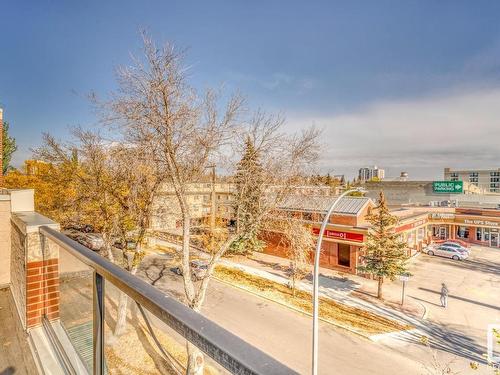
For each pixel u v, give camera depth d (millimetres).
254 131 11219
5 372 3152
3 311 4668
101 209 12781
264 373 665
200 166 10672
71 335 2672
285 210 12375
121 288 1385
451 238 38250
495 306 18094
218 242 17094
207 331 868
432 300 18969
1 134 9680
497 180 71938
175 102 9734
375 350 13039
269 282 21344
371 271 18969
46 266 3852
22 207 5859
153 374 1628
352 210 24812
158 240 28688
